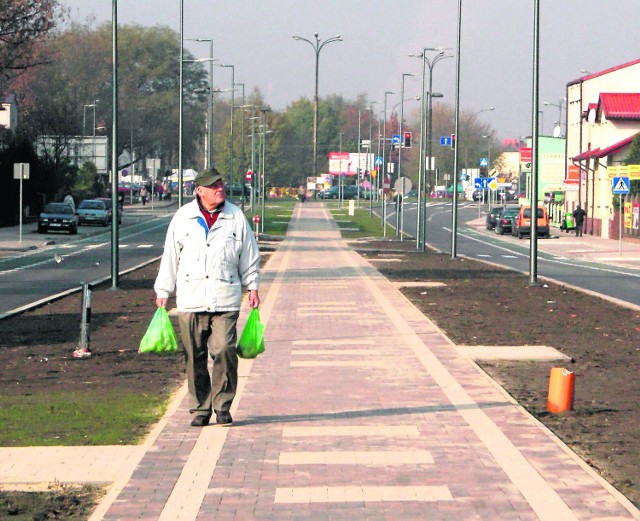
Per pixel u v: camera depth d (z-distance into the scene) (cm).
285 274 4869
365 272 5041
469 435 1372
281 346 2284
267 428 1416
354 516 1018
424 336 2481
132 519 1008
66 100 12588
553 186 14288
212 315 1418
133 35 17650
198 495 1089
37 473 1177
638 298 3888
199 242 1408
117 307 3294
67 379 1902
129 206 16012
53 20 7588
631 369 2055
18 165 7719
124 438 1369
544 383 1895
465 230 12094
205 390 1438
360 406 1580
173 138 17850
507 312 3175
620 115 10681
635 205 9375
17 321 2875
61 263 5878
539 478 1152
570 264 6531
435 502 1064
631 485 1169
